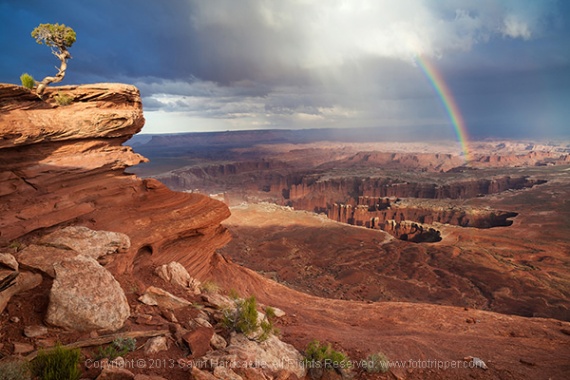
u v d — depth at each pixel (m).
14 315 8.32
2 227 12.27
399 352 13.03
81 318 8.41
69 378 6.53
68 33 17.17
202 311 12.15
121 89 19.38
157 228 18.14
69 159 16.55
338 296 53.66
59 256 10.50
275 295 24.80
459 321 19.92
